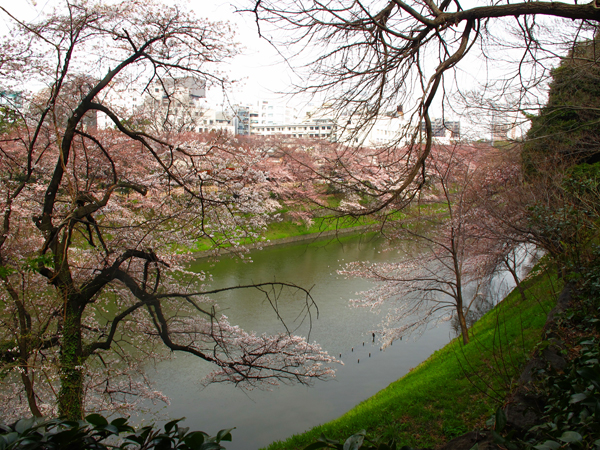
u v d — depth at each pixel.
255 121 56.38
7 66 6.52
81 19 6.58
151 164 9.94
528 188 11.55
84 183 8.98
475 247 13.47
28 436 1.91
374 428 7.47
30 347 5.89
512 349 8.25
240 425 10.65
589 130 10.95
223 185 8.72
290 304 18.36
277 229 29.64
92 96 6.41
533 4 3.91
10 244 7.71
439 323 17.03
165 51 7.26
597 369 2.63
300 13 4.79
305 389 12.52
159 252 9.20
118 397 10.48
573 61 7.51
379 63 4.97
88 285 6.78
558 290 9.03
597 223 8.01
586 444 2.38
